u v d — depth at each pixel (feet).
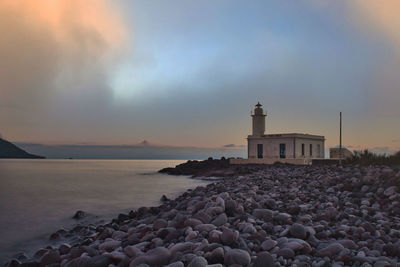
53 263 23.48
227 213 28.09
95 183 126.11
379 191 37.35
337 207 32.71
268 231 23.79
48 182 135.44
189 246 19.86
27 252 32.60
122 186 108.99
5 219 50.72
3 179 157.89
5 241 36.88
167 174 184.96
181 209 39.19
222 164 157.38
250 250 19.43
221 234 20.68
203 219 26.00
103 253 21.77
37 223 47.50
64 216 53.21
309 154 145.59
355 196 38.34
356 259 17.29
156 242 22.58
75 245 30.37
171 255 18.81
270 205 33.78
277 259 17.34
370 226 23.75
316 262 17.16
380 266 15.92
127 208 60.64
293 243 19.01
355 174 51.70
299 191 45.60
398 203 31.45
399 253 18.12
